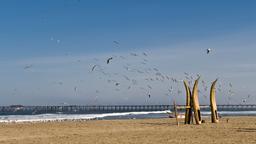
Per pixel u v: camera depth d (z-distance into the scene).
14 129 31.44
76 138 22.94
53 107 161.38
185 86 36.22
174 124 36.62
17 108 151.25
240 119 45.84
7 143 20.78
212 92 37.59
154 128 31.12
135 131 28.00
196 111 35.34
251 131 26.84
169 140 21.38
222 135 23.89
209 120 43.22
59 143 20.48
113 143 20.23
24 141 21.66
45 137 23.91
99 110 167.00
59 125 36.81
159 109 166.62
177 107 35.28
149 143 20.14
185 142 20.41
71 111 165.38
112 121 44.53
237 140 21.03
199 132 26.31
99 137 23.39
